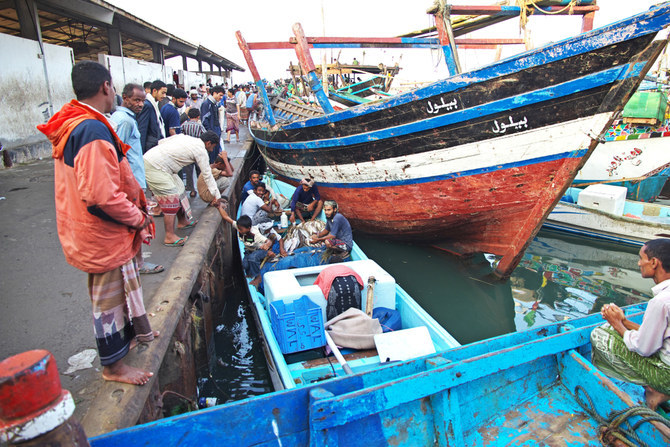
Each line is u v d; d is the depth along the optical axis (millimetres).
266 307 4848
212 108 9906
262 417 2408
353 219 8016
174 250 4828
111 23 12094
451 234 6871
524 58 4719
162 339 3035
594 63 4422
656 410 3057
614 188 8383
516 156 5305
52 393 1423
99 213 2266
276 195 8477
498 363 2840
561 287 6531
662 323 2717
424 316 4441
